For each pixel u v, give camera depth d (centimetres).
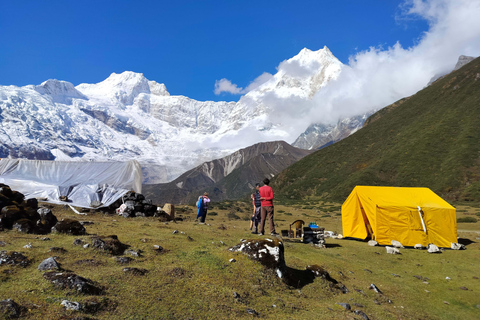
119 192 1814
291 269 904
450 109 9050
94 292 538
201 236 1134
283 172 10025
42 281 538
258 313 601
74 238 816
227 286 675
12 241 726
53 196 1727
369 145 9612
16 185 1784
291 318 607
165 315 521
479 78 9531
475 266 1277
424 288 1010
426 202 1745
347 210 1942
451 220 1680
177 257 805
